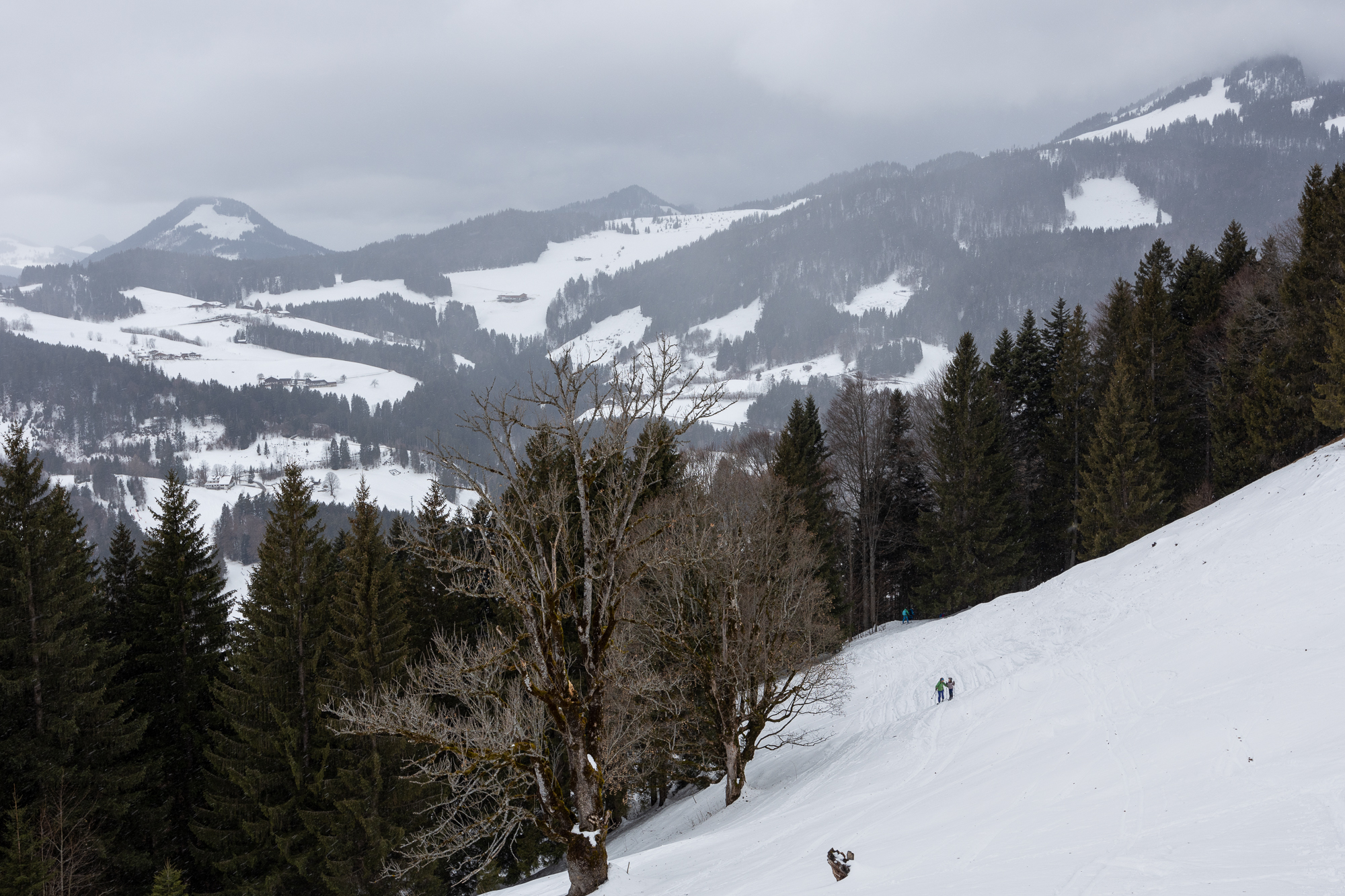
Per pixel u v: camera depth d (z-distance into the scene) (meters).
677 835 24.59
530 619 15.50
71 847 21.78
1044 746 17.53
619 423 16.14
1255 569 25.20
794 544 29.98
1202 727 14.75
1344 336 31.20
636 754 21.20
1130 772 13.84
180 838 27.45
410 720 16.16
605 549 16.92
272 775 24.19
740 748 26.14
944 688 28.41
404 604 30.44
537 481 17.44
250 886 23.38
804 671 27.30
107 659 28.00
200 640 29.83
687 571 23.67
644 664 21.53
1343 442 30.69
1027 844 11.73
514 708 17.39
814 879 12.81
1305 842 8.94
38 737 23.38
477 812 23.61
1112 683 20.62
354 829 23.73
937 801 16.05
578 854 15.93
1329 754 11.52
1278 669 16.64
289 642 25.53
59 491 26.41
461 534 23.17
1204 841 9.86
